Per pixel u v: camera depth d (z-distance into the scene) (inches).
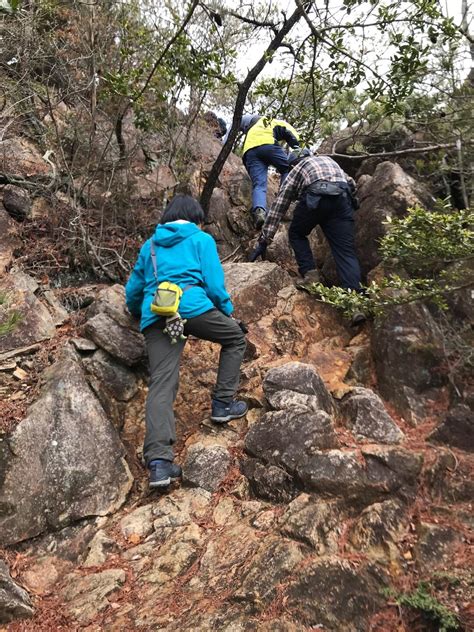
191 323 128.3
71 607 98.7
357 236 177.6
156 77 192.9
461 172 149.5
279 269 183.3
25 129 209.3
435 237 112.3
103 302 157.5
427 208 170.7
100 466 122.6
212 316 130.1
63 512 115.7
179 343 128.0
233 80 177.5
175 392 126.5
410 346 139.6
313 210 163.8
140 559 107.3
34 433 122.1
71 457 121.1
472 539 103.7
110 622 94.8
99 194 207.8
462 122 169.0
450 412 126.9
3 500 112.7
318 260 199.3
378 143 210.2
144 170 225.3
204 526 112.9
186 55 182.2
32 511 113.9
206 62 183.2
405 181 175.5
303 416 121.7
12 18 186.1
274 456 119.1
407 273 156.8
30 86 195.6
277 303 173.8
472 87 173.5
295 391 129.3
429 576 97.7
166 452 118.3
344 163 223.6
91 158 206.1
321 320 169.2
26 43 189.6
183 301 127.3
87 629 94.2
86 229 192.5
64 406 127.3
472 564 98.9
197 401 146.6
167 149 228.1
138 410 142.1
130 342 147.4
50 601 101.3
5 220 184.5
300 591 93.4
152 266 133.9
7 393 135.2
